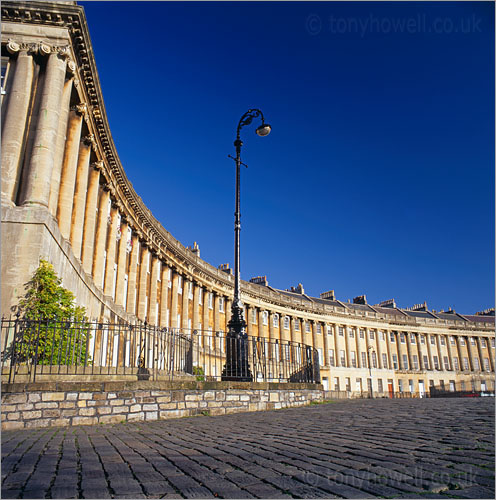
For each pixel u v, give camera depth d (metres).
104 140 21.98
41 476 4.24
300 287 66.62
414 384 66.88
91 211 21.42
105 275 24.38
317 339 59.97
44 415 8.62
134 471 4.43
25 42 16.22
